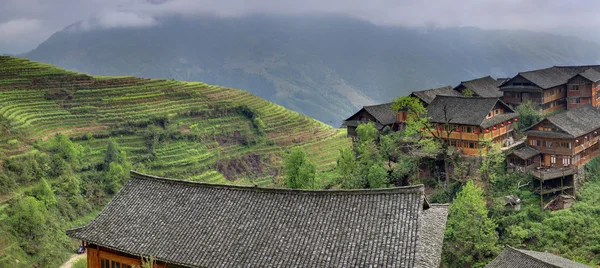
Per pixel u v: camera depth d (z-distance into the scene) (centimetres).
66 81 12038
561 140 6575
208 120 12662
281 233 3081
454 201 5872
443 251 5716
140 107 11962
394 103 7619
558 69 9250
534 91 8325
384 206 3055
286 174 6756
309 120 14838
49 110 10650
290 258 2900
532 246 5766
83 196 8538
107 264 3462
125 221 3456
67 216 7800
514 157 6656
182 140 11500
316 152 12644
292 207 3244
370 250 2817
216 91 14488
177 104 12762
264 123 13550
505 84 8750
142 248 3212
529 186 6456
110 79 12975
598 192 6400
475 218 5647
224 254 3031
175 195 3578
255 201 3362
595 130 7012
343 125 8069
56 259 6794
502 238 5912
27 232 6794
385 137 7256
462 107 6894
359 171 6819
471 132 6656
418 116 7112
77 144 9669
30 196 7188
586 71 8681
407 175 6831
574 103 8669
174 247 3166
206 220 3312
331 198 3222
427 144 6669
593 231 5684
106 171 9244
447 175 6638
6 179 7494
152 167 10306
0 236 6500
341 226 3016
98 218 3525
